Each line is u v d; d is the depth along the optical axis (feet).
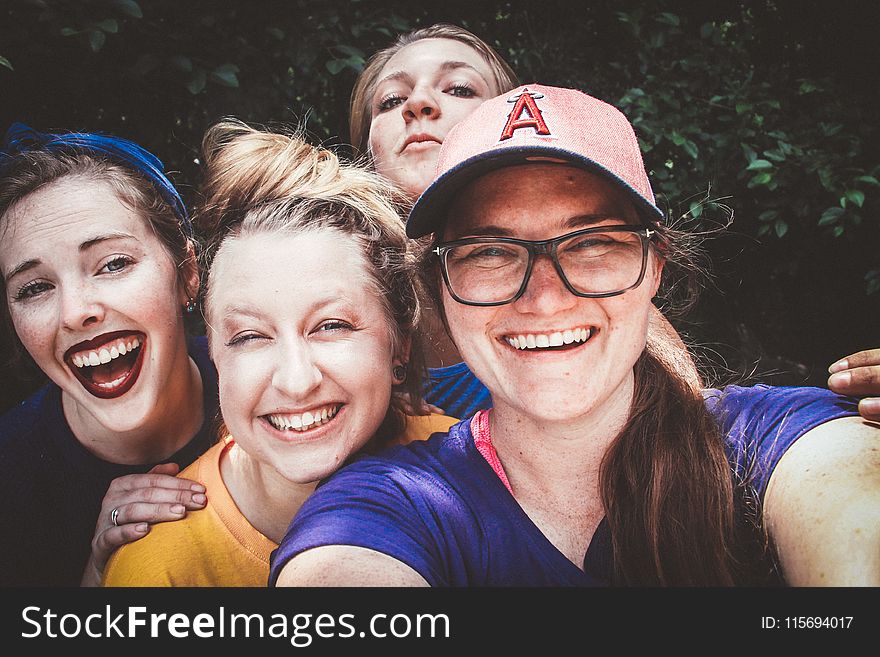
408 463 1.73
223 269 1.85
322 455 1.82
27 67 3.50
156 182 2.26
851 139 4.78
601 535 1.65
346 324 1.83
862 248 5.19
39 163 2.15
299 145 2.10
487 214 1.59
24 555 2.30
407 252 1.96
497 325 1.63
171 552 1.85
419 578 1.46
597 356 1.61
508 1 4.80
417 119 3.03
